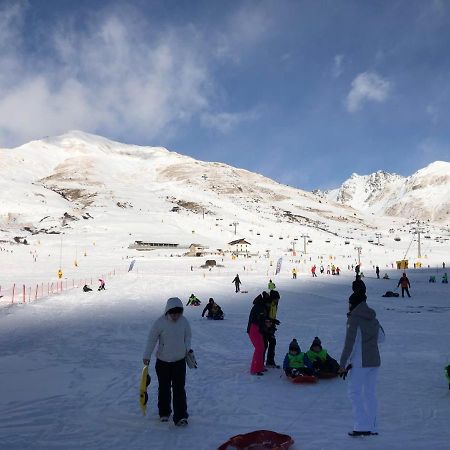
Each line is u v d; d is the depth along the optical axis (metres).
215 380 9.66
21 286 47.25
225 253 115.44
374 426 6.20
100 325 19.48
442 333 15.72
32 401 8.03
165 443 6.00
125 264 90.25
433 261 109.06
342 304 29.31
